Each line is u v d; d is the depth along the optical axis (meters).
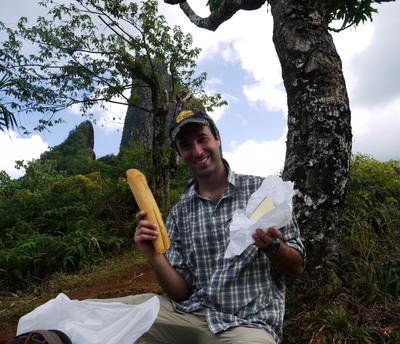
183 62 9.57
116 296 4.55
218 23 5.46
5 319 4.52
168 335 2.20
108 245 7.16
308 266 3.17
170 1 6.11
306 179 3.27
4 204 8.95
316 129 3.31
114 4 8.73
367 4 5.11
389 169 5.16
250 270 2.09
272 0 3.79
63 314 1.75
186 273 2.27
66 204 8.64
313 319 2.78
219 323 2.04
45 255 6.60
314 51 3.43
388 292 3.03
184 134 2.19
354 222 3.85
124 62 9.20
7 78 6.76
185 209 2.33
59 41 8.77
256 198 2.00
